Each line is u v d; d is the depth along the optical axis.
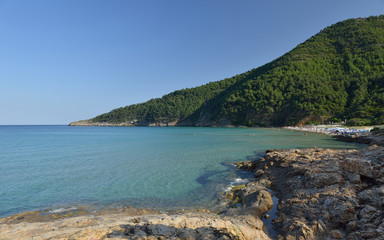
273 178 17.19
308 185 12.70
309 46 188.88
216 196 14.96
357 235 7.64
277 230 9.60
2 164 27.69
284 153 23.20
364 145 39.59
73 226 9.04
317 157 19.23
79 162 28.48
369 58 134.38
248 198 13.20
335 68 145.88
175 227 8.53
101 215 11.70
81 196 15.64
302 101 126.25
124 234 7.87
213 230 8.34
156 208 13.23
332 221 8.79
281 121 136.25
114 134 103.62
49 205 14.02
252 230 8.96
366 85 114.75
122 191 16.59
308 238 8.17
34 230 8.49
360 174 11.30
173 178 19.94
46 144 54.53
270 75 170.62
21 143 57.88
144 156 32.66
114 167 25.03
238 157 30.19
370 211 8.40
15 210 13.38
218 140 58.53
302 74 150.50
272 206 12.22
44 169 24.50
